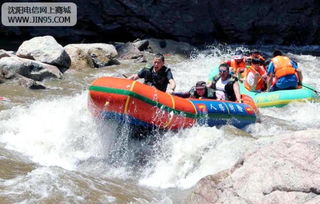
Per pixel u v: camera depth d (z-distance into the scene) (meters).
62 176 4.55
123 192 4.48
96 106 5.56
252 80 8.76
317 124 7.49
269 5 16.81
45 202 3.89
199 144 5.54
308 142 3.69
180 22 15.90
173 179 5.09
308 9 17.34
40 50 10.25
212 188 3.89
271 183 3.49
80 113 6.68
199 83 6.79
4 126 6.23
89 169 5.20
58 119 6.50
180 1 15.74
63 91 8.70
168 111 5.66
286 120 7.66
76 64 10.71
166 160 5.42
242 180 3.69
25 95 8.10
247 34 16.81
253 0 16.61
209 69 11.85
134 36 16.05
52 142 5.82
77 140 5.88
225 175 4.02
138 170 5.29
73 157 5.53
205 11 16.17
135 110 5.39
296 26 17.34
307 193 3.30
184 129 5.89
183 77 10.73
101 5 15.61
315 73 12.16
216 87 7.19
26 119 6.55
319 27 17.75
